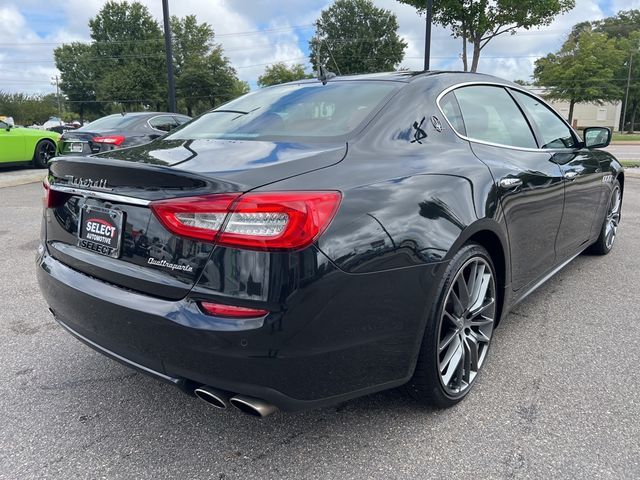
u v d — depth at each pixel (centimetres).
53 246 235
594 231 436
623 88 6288
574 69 4197
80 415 240
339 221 177
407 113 244
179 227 176
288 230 166
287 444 218
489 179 247
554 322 338
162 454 213
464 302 236
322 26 4578
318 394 183
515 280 284
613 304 370
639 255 498
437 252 206
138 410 244
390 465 204
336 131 229
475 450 212
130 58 5975
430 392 225
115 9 6506
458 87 283
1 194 877
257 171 182
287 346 169
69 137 858
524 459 206
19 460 209
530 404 244
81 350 304
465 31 1546
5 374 276
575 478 195
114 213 199
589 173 380
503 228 255
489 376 270
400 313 196
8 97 5244
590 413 236
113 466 206
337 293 175
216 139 244
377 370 197
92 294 200
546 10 1452
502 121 306
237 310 169
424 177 216
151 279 185
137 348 191
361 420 234
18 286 412
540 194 296
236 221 168
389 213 193
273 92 298
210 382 179
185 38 6225
